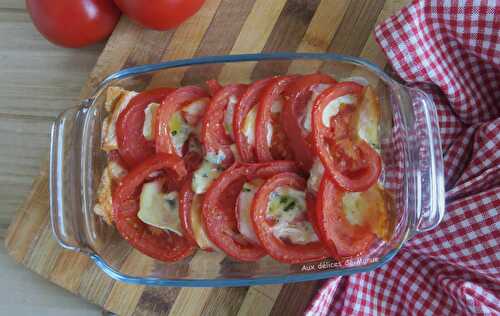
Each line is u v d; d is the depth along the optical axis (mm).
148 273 467
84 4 448
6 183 504
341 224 413
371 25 465
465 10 423
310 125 414
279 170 410
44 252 479
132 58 476
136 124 435
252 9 471
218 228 414
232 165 411
